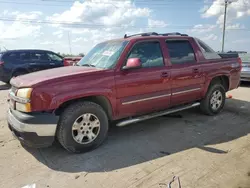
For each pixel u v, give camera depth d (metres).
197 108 5.80
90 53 4.63
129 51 3.90
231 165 3.12
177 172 2.96
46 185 2.75
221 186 2.66
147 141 3.96
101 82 3.53
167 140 4.00
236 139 4.00
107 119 3.74
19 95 3.23
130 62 3.63
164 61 4.28
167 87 4.30
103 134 3.70
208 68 4.96
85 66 4.13
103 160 3.32
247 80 9.23
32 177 2.92
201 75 4.84
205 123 4.84
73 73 3.44
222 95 5.42
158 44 4.29
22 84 3.27
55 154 3.51
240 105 6.21
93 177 2.90
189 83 4.66
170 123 4.85
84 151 3.55
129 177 2.88
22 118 3.13
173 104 4.54
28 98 3.10
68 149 3.42
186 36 4.82
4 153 3.54
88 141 3.56
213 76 5.07
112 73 3.64
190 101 4.86
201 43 5.07
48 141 3.28
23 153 3.55
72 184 2.76
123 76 3.74
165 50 4.34
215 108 5.33
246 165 3.12
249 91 8.30
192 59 4.75
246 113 5.51
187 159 3.30
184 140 3.99
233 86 5.69
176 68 4.39
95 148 3.68
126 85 3.78
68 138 3.36
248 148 3.64
